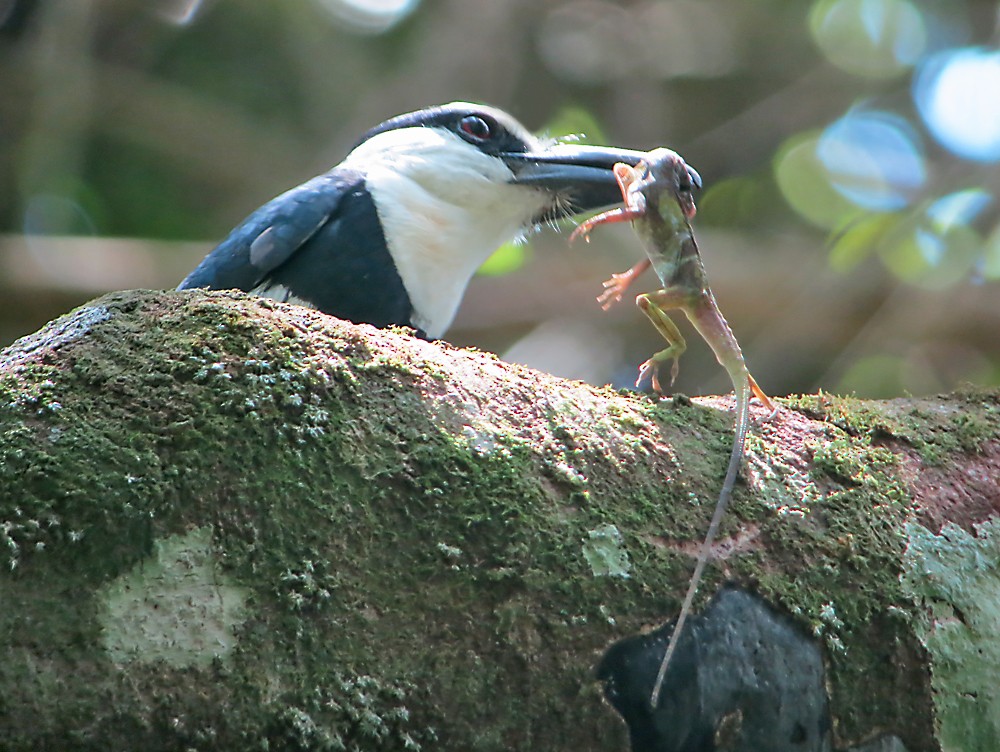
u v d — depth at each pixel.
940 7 16.92
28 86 15.84
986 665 5.09
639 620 4.77
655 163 6.64
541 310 15.60
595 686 4.66
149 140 16.55
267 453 4.59
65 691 4.08
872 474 5.41
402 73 17.48
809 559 5.07
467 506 4.73
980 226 13.66
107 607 4.22
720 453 5.31
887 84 16.83
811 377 15.76
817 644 4.95
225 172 16.78
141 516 4.34
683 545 4.95
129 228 16.17
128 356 4.73
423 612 4.55
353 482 4.64
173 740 4.16
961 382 6.36
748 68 17.94
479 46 17.48
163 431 4.52
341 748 4.32
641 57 17.86
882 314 14.74
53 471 4.32
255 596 4.38
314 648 4.38
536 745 4.59
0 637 4.09
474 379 5.14
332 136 17.34
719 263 15.48
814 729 4.89
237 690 4.25
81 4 15.65
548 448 5.00
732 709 4.80
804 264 15.52
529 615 4.65
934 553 5.24
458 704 4.51
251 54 17.67
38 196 14.95
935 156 16.42
